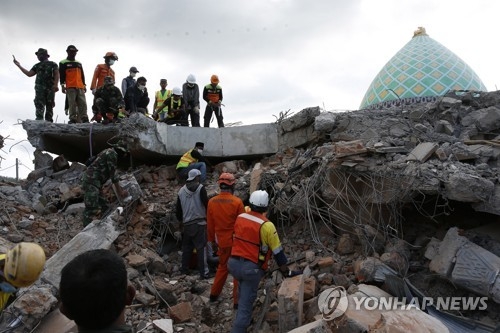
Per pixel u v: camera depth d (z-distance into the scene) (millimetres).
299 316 4863
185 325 5531
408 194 5914
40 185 9156
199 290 6367
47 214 8102
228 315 5754
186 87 10883
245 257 4922
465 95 7801
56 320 4930
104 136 9648
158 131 9375
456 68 14773
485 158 6324
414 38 16047
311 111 8688
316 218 7180
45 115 9984
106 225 6324
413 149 6559
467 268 5234
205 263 6641
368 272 5594
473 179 5445
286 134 9586
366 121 7895
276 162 8805
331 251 6473
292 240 6977
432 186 5668
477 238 5773
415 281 5797
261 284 6121
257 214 5102
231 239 5684
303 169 7277
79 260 1787
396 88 14758
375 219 6355
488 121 7270
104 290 1703
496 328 4906
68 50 10055
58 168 9500
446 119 7574
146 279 6379
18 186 8734
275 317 5359
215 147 9961
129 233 7145
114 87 9477
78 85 9977
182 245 7152
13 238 6793
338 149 6492
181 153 9734
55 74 9875
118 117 9586
